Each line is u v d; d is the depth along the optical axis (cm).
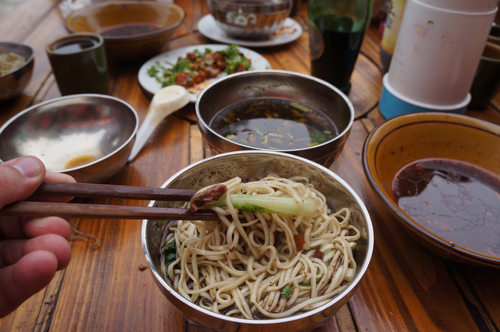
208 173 28
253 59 54
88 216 20
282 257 26
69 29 50
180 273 25
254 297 23
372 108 47
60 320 25
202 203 22
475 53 37
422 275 28
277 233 27
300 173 29
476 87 45
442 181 34
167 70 50
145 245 21
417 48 38
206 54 53
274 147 35
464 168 35
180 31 66
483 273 28
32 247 19
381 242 31
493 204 31
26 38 62
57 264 19
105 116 40
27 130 37
